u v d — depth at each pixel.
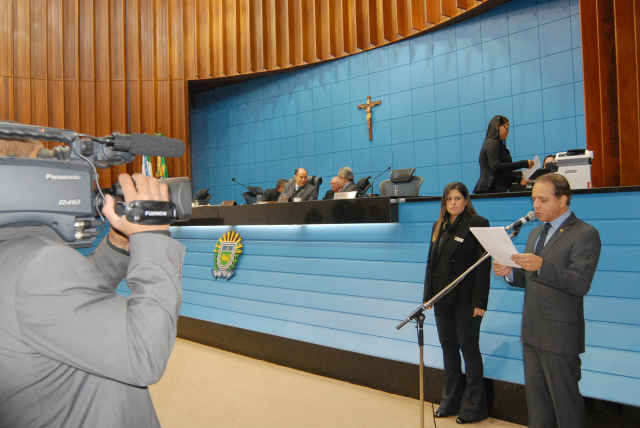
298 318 3.75
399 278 3.22
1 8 7.34
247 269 4.27
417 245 3.14
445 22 6.10
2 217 0.67
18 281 0.65
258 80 8.34
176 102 8.09
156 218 0.76
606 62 3.88
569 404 1.90
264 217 3.89
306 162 7.77
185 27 8.10
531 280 2.04
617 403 2.27
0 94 7.28
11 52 7.32
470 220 2.64
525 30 5.56
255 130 8.42
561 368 1.91
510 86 5.69
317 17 7.36
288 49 7.56
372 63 6.97
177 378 3.57
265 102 8.27
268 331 3.91
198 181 9.23
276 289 3.98
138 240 0.74
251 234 4.28
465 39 6.07
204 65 8.08
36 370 0.67
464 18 6.01
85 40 7.76
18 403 0.67
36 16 7.52
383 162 6.88
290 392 3.22
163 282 0.72
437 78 6.32
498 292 2.83
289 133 7.97
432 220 3.07
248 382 3.45
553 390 1.93
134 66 7.94
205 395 3.23
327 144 7.50
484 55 5.90
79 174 0.75
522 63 5.59
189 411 2.97
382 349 3.21
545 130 5.42
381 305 3.29
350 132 7.23
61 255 0.67
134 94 7.94
